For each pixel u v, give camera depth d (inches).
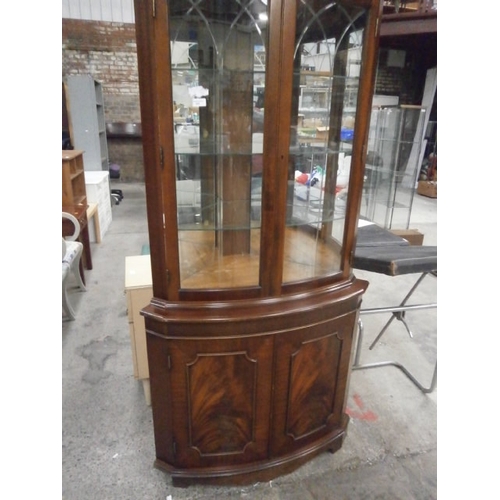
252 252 49.0
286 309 49.1
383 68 259.8
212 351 49.3
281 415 55.9
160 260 46.3
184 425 53.7
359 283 56.6
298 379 54.7
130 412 73.5
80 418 71.9
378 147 189.8
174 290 47.4
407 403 77.9
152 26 37.3
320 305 50.9
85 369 85.7
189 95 41.7
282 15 38.5
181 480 57.1
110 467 62.0
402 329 105.7
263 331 49.3
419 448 67.2
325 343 55.1
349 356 59.4
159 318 46.8
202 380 51.0
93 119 190.9
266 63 40.3
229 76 42.3
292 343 51.7
